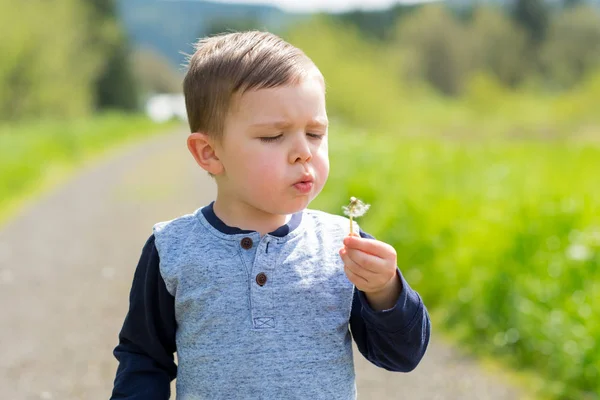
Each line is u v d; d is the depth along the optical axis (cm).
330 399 160
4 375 432
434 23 5375
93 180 1503
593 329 388
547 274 461
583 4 5719
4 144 1525
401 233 611
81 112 3559
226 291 161
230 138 159
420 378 412
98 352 472
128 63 5522
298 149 155
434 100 4788
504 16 5897
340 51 4006
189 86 168
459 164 953
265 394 157
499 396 386
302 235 166
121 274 679
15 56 2803
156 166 1830
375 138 1725
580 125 3575
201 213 171
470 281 505
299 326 160
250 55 158
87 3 4809
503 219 546
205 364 161
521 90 5072
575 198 561
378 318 156
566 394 376
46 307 571
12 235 888
